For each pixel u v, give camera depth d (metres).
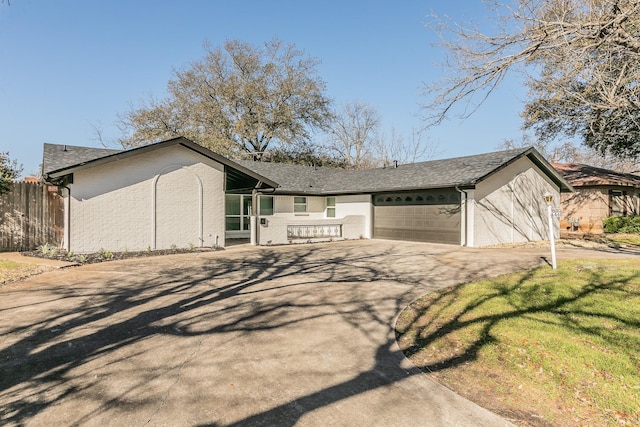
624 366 3.62
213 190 13.92
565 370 3.60
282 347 4.27
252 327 4.96
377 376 3.56
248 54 31.98
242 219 18.95
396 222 17.11
